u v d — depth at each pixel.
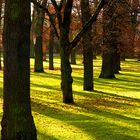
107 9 28.38
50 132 14.69
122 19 31.12
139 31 42.41
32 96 25.25
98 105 22.31
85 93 28.20
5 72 10.51
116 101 24.52
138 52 58.91
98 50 33.91
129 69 59.22
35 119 17.17
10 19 10.29
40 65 49.19
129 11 27.62
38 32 49.12
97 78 41.59
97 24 30.59
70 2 22.12
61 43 22.55
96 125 16.28
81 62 76.12
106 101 24.28
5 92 10.53
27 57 10.52
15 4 10.23
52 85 33.19
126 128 15.91
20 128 10.45
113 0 26.08
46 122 16.58
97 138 13.98
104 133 14.84
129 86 34.53
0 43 52.12
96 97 26.16
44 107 20.66
